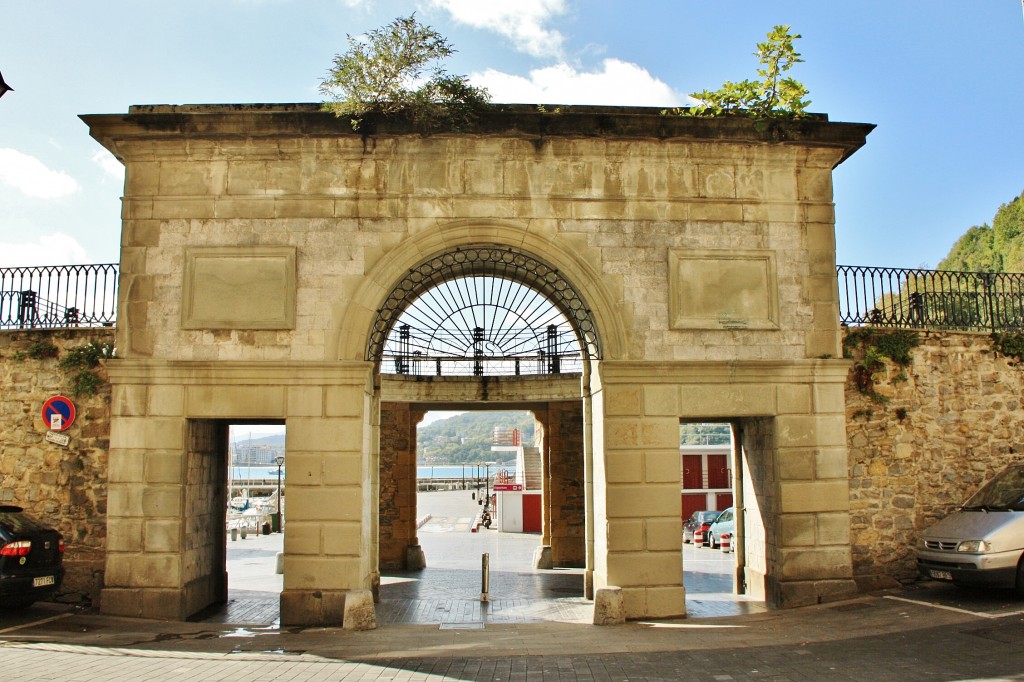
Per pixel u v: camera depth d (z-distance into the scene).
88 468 11.86
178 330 11.27
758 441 12.37
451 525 35.44
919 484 12.54
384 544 18.72
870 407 12.55
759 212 11.93
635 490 11.18
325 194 11.54
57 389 12.11
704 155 11.91
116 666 7.92
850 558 11.45
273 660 8.34
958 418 12.88
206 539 12.18
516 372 19.52
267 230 11.48
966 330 13.34
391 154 11.62
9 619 10.62
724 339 11.59
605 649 8.87
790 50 11.85
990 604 10.45
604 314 11.52
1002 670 7.35
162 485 10.97
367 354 11.66
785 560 11.32
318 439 11.05
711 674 7.63
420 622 11.28
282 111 11.41
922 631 9.23
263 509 43.84
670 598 11.01
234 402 11.11
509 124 11.48
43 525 11.16
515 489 31.56
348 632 10.21
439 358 16.39
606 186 11.77
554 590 14.56
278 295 11.35
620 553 11.07
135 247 11.41
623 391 11.33
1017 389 13.15
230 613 11.81
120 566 10.87
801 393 11.59
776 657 8.30
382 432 19.20
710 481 32.97
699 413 11.39
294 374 11.12
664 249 11.72
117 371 11.12
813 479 11.46
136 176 11.56
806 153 12.01
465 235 11.52
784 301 11.78
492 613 12.03
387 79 11.16
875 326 12.92
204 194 11.54
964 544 10.54
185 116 11.23
